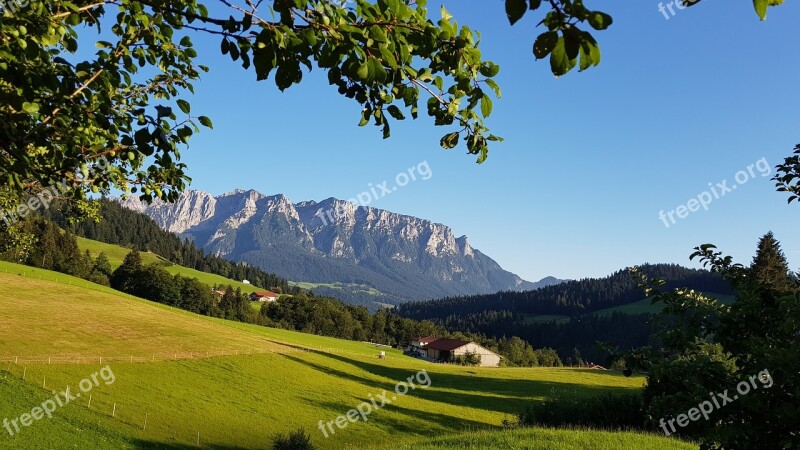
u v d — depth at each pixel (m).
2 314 57.16
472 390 66.50
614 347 4.32
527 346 158.75
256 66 2.73
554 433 21.58
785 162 4.96
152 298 120.94
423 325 184.62
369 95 3.21
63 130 3.77
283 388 51.59
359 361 80.69
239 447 33.75
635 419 28.25
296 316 150.00
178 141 3.68
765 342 3.88
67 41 3.84
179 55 4.38
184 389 45.09
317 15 2.74
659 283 4.55
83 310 67.19
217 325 87.50
